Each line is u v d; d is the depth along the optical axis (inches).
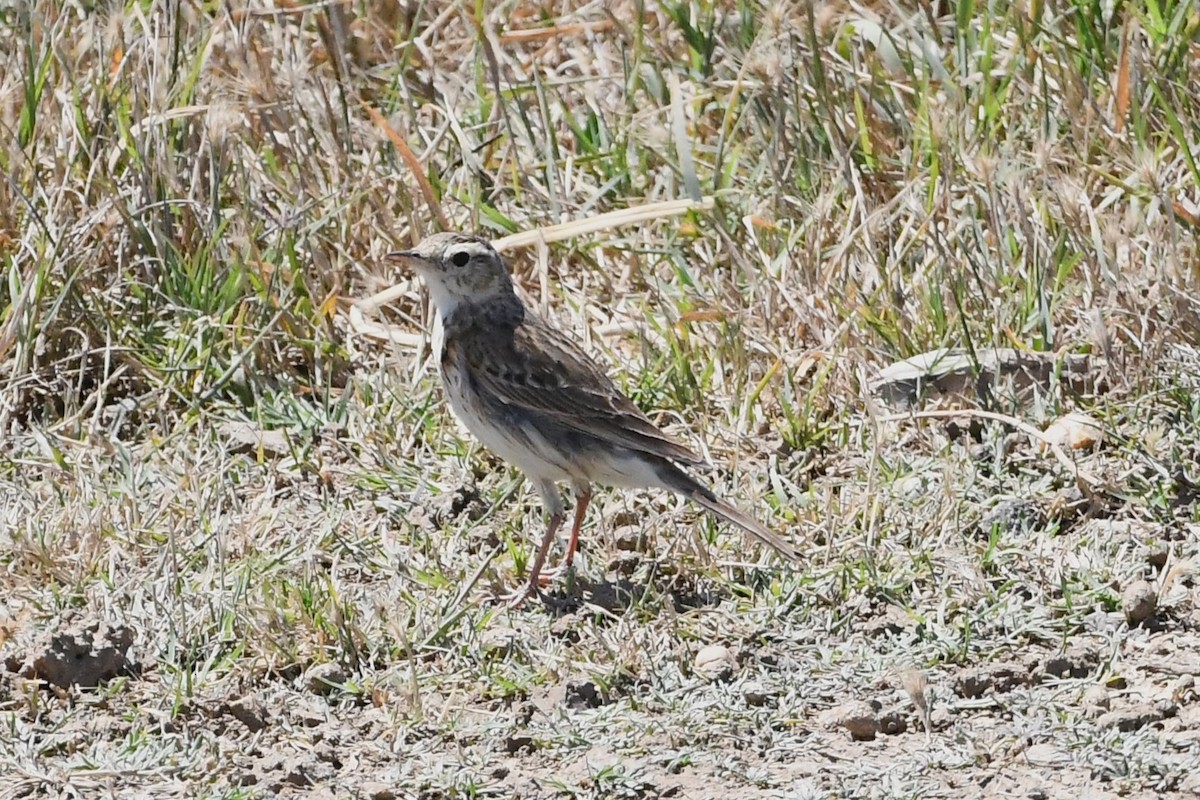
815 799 344.5
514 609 421.1
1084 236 538.3
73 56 599.2
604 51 670.5
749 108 611.5
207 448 486.9
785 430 486.0
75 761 355.6
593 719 373.1
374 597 415.8
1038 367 501.7
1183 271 525.0
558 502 444.5
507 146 615.8
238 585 414.6
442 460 485.1
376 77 662.5
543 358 439.8
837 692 383.2
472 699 382.6
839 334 511.2
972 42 627.5
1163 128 580.1
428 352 529.0
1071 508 452.1
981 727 371.2
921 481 462.3
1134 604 406.3
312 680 385.7
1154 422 479.8
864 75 618.2
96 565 427.2
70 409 502.9
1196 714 374.0
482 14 643.5
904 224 553.3
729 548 442.0
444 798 350.6
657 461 436.1
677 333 530.9
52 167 560.7
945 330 517.3
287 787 351.9
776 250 563.2
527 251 576.4
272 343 524.1
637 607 414.9
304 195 576.4
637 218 567.2
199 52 613.3
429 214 581.9
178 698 374.9
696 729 369.7
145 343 520.7
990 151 576.1
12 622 406.3
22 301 506.9
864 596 418.0
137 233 544.7
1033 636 402.3
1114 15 617.6
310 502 467.8
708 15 659.4
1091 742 362.6
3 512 452.1
